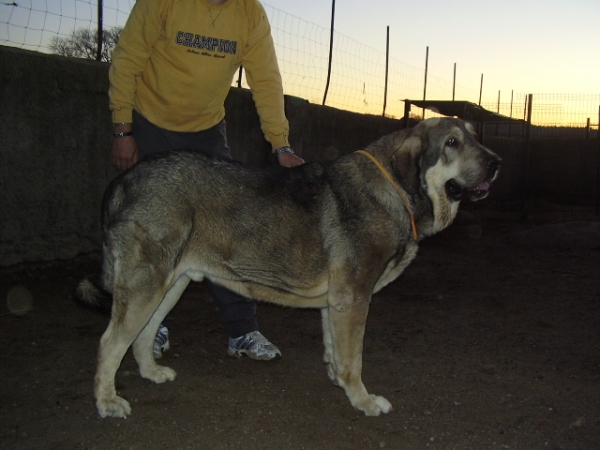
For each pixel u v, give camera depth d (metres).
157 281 3.39
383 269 3.59
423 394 3.83
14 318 4.87
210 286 4.31
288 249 3.57
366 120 11.48
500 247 9.45
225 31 3.96
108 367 3.40
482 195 3.65
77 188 6.26
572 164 16.97
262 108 4.34
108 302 3.56
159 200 3.38
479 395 3.82
